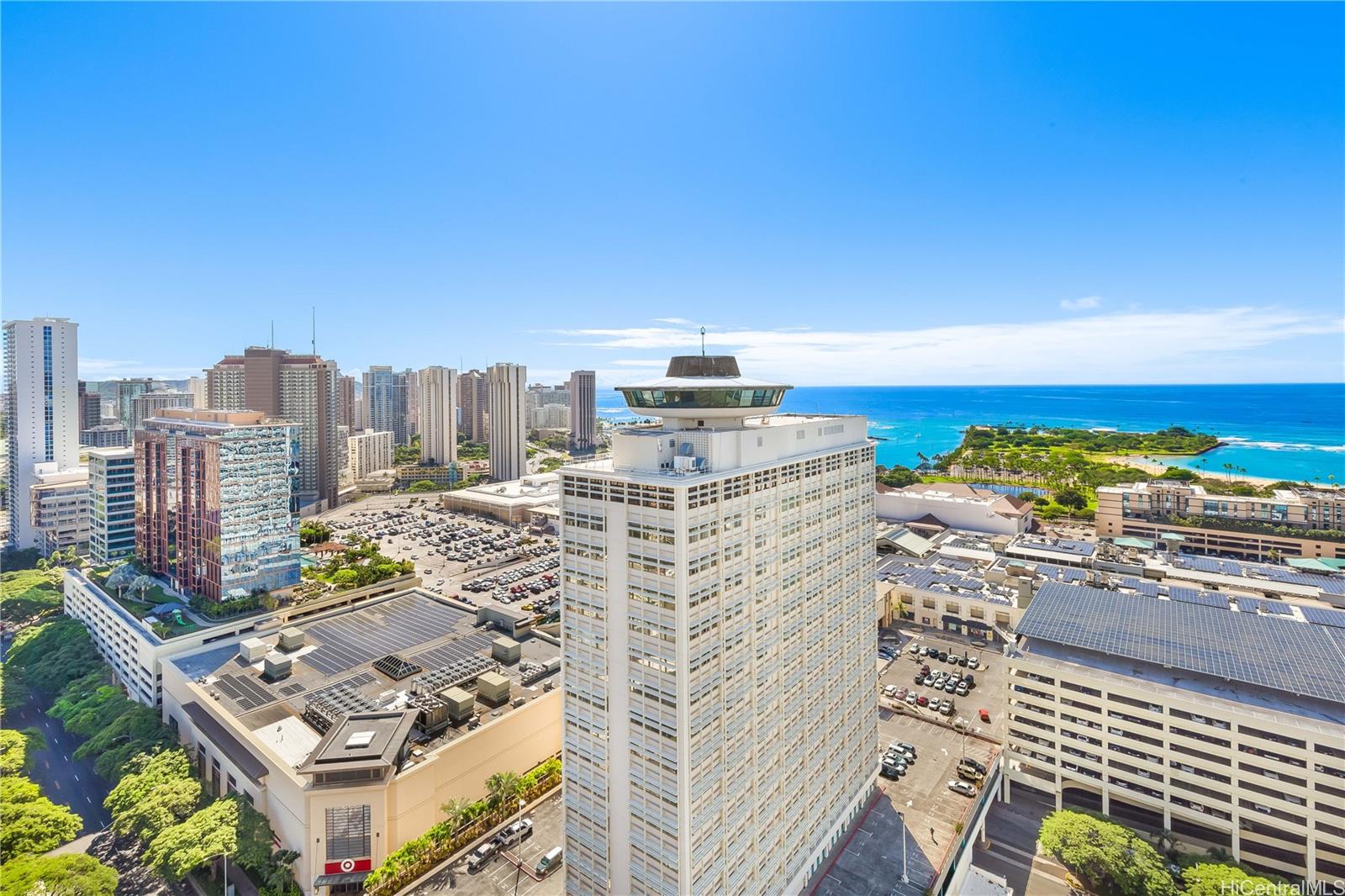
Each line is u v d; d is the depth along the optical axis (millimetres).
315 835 96688
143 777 113500
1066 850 97625
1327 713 97625
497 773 112438
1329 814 92062
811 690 91125
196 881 106000
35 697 168875
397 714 109688
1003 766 119938
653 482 67625
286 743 109438
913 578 197750
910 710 140500
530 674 131375
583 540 75812
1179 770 103312
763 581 79562
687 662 66938
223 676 133500
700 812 69625
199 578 175375
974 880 98000
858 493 102875
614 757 74562
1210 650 112312
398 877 93750
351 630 154375
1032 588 174500
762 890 80750
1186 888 92250
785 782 85312
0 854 100750
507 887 94250
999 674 159250
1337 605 152125
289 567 179750
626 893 74750
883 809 108250
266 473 173375
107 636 172500
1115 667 114062
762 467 78750
